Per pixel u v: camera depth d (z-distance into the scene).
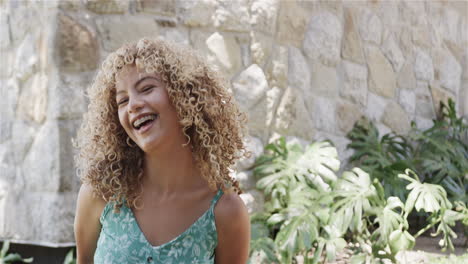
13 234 3.78
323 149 4.33
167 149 1.53
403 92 5.91
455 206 5.11
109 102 1.61
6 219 3.83
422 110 6.21
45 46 3.57
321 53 4.84
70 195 3.54
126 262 1.51
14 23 3.89
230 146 1.65
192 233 1.52
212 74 1.61
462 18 6.93
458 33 6.83
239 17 4.09
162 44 1.54
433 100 6.38
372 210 3.73
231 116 1.64
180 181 1.56
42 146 3.60
